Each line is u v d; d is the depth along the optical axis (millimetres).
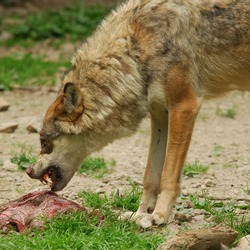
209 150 16953
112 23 11398
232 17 11258
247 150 16938
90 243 9945
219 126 19438
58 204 11047
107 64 11148
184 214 11375
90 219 10930
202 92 11453
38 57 27734
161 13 11117
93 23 31438
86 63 11258
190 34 11148
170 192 11039
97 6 34156
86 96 11156
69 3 35906
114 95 11148
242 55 11375
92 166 14992
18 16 33500
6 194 13062
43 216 10789
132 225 10844
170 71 11000
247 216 11562
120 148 17109
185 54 11047
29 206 11195
